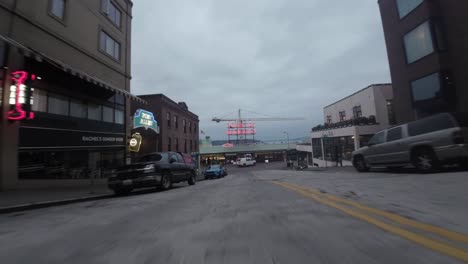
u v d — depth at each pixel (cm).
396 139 964
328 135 2845
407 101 1552
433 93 1371
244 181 1252
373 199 486
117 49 1722
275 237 311
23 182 1016
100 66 1520
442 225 312
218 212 475
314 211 429
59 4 1243
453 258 227
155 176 970
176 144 2902
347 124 2478
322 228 333
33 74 1070
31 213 604
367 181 761
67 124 1248
